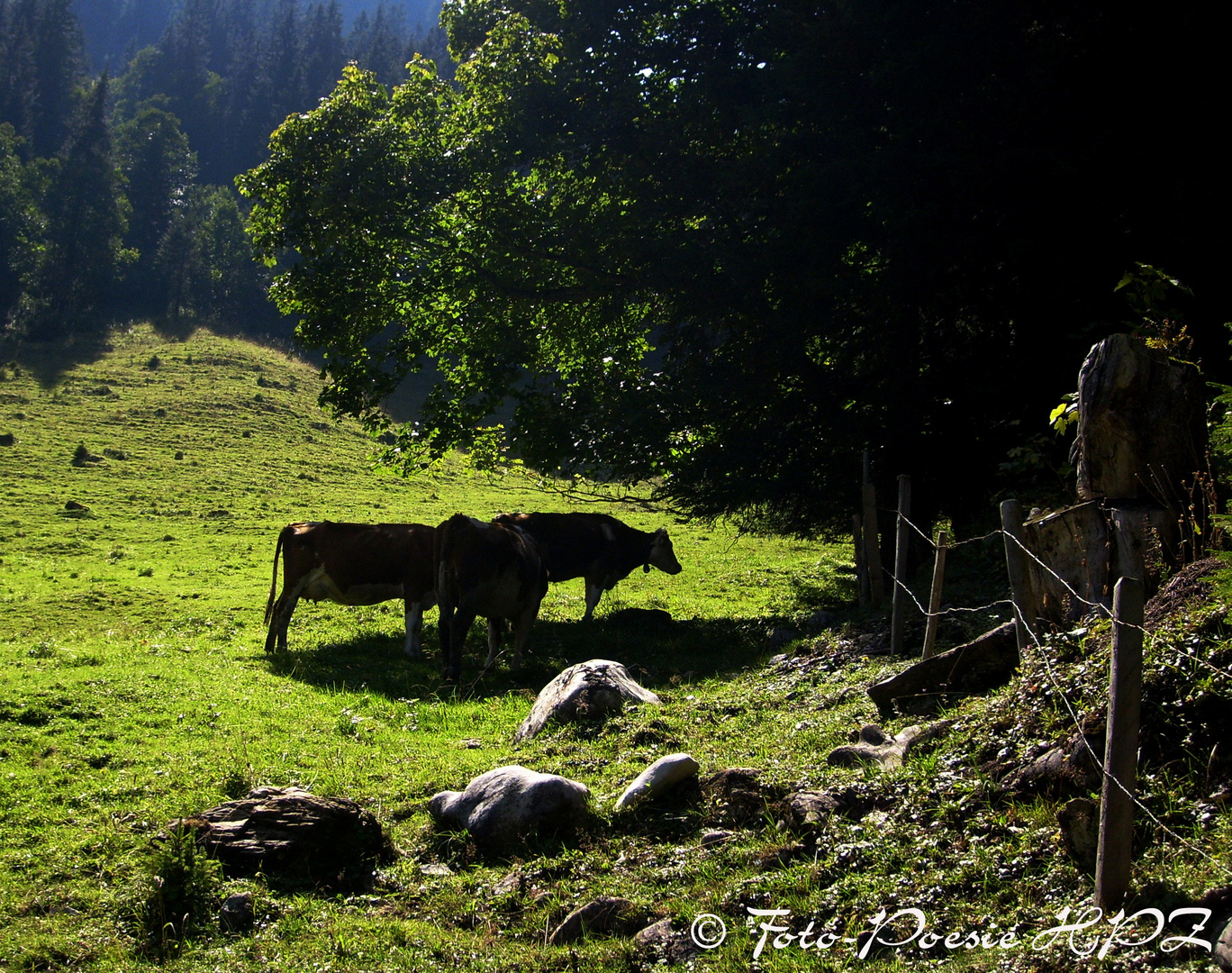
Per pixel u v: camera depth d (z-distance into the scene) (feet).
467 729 34.78
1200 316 43.60
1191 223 42.73
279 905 21.11
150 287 285.02
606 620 56.95
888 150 50.01
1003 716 21.61
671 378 61.11
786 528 63.52
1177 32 44.57
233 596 70.03
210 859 22.16
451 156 62.69
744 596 68.54
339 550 50.37
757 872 19.44
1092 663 20.30
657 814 23.26
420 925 19.97
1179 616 19.85
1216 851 15.52
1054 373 47.34
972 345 54.90
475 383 65.21
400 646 51.62
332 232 63.21
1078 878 16.20
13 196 275.39
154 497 123.34
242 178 64.69
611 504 127.54
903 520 34.19
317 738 33.47
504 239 62.80
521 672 45.09
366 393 66.64
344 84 66.13
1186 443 24.47
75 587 73.00
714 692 35.86
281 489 133.39
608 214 63.10
